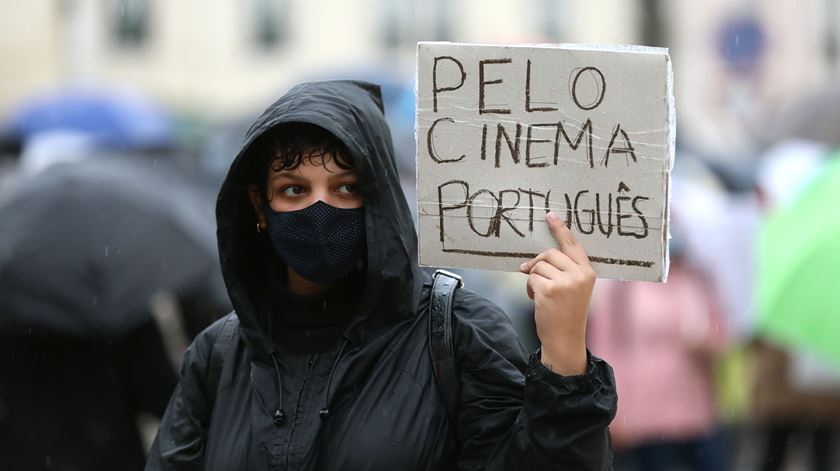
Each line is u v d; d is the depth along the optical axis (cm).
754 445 1291
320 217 489
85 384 864
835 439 1132
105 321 843
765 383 1113
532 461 466
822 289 1001
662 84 479
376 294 488
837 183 1041
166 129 1053
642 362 1048
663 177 481
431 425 482
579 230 488
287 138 491
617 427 1051
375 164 489
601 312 1054
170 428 516
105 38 4312
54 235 859
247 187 507
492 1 4488
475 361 486
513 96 488
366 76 2272
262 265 520
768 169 1135
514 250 492
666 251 483
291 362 497
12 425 866
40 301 847
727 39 2734
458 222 494
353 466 477
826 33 4503
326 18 4431
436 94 493
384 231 488
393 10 4469
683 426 1050
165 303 869
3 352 860
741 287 1080
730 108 2712
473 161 492
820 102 1174
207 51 4412
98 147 996
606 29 4528
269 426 487
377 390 486
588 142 485
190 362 519
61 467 865
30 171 930
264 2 4428
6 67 2841
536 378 465
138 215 875
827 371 1100
